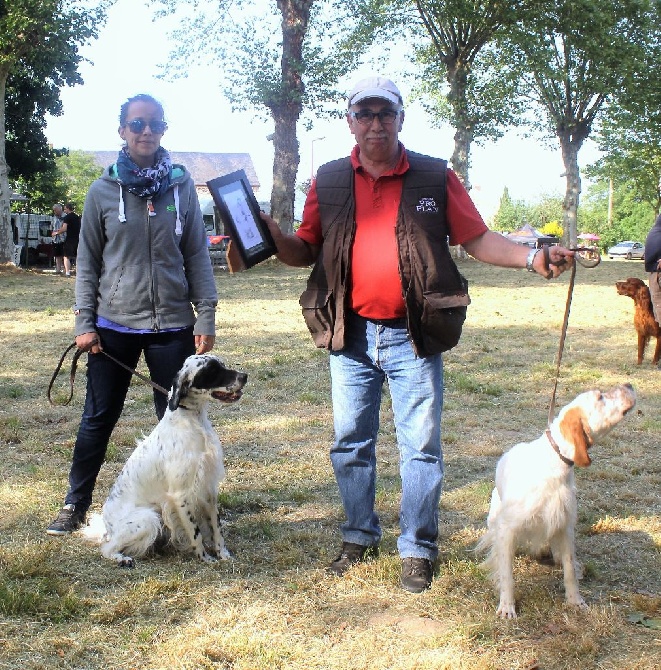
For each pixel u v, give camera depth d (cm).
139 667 311
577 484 546
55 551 422
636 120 3559
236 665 312
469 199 380
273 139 2575
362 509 409
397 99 357
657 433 674
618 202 7419
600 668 311
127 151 435
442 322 368
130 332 441
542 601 362
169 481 414
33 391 808
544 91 3478
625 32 3225
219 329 1239
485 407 773
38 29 2227
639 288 977
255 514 488
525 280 2395
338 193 379
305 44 2548
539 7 2877
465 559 412
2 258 2403
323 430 684
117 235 431
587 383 881
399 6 2759
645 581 394
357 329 390
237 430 682
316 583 388
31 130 3167
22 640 328
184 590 379
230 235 371
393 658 317
